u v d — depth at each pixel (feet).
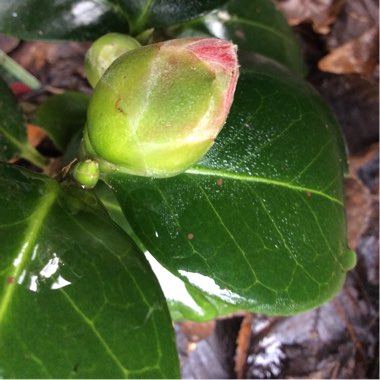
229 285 0.36
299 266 0.38
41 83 0.72
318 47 0.83
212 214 0.36
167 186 0.36
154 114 0.28
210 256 0.36
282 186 0.39
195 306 0.47
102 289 0.31
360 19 0.84
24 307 0.29
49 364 0.28
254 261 0.36
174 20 0.46
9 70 0.58
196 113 0.28
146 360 0.30
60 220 0.33
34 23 0.43
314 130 0.41
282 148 0.39
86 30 0.45
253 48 0.57
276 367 0.76
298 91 0.42
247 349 0.76
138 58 0.29
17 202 0.32
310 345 0.77
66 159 0.45
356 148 0.81
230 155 0.38
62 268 0.31
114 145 0.29
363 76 0.83
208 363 0.76
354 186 0.80
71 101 0.55
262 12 0.57
